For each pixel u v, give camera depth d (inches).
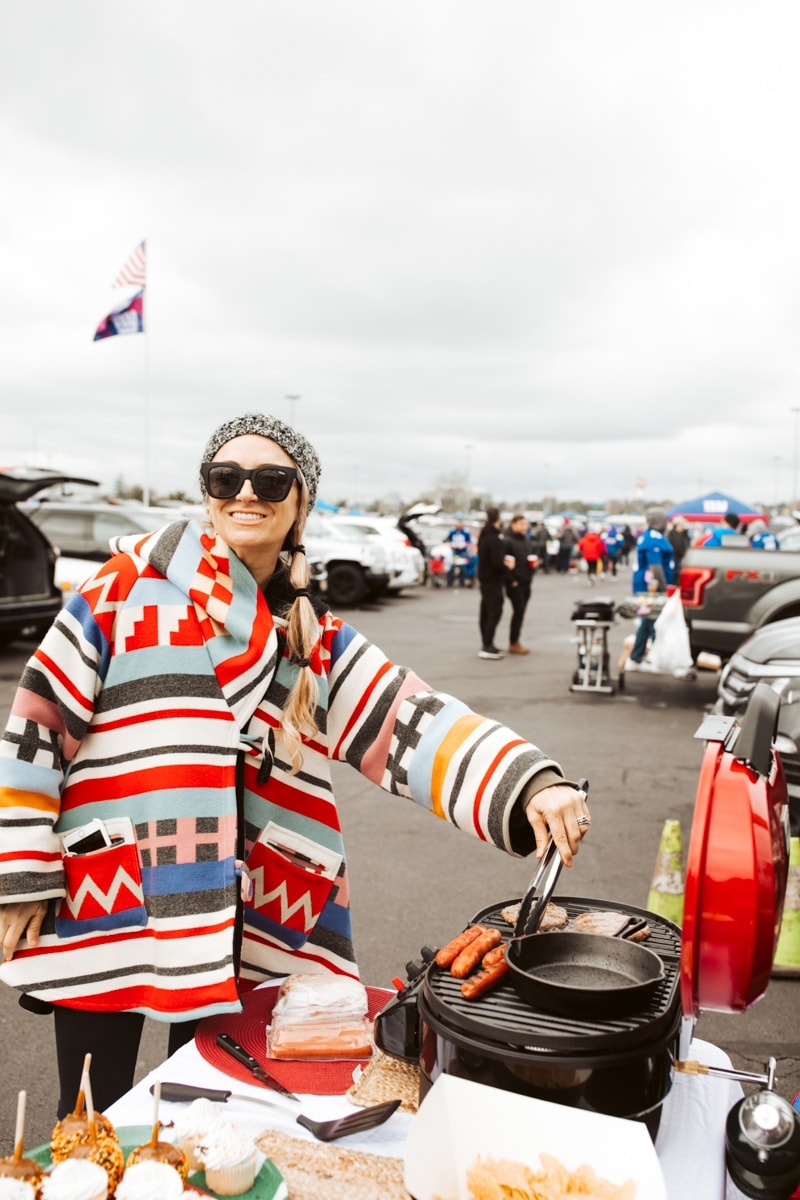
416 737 65.2
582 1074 45.8
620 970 53.4
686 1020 56.9
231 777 63.9
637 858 192.7
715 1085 57.1
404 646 525.0
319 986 63.6
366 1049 59.9
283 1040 59.5
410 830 209.0
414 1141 45.5
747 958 46.6
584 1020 48.4
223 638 64.2
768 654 199.6
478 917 63.7
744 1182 47.1
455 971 53.3
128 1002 62.8
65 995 63.1
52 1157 46.5
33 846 61.5
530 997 49.8
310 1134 52.2
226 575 64.9
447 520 1483.8
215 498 64.1
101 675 64.4
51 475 412.5
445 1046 49.4
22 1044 122.1
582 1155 43.5
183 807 62.8
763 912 46.1
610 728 321.7
